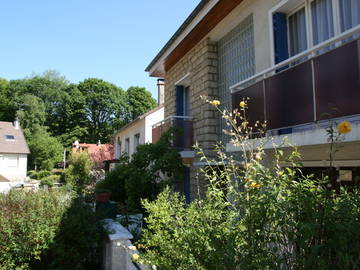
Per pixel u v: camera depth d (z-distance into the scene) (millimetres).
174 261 2771
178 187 9570
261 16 5988
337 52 3559
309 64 3969
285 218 1762
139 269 4371
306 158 4520
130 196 8477
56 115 55625
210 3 6734
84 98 56062
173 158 8352
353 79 3344
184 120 9000
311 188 1872
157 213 3379
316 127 3842
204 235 2289
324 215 1648
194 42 8844
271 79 4719
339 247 1554
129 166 8945
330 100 3627
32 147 44938
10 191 5973
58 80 57969
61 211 5164
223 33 7820
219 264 1961
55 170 44844
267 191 1966
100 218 5535
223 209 2615
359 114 3268
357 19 4336
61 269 4812
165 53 9984
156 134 11055
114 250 4801
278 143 4336
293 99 4230
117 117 57844
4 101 51562
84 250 5160
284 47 5609
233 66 7512
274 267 1729
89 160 28547
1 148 41500
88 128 55656
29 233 4691
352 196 1809
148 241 3260
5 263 4562
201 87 8508
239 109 5555
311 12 5133
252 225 1938
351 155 3900
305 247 1637
